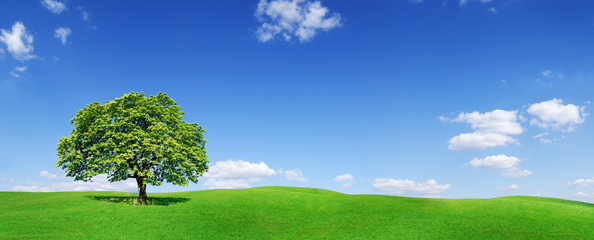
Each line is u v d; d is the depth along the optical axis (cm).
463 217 4975
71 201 5459
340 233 4359
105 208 4919
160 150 5025
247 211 5341
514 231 4309
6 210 4941
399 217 5066
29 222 4159
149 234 3966
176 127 5581
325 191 8675
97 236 3788
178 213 4872
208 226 4416
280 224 4881
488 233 4225
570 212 5019
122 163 5019
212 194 6656
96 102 5322
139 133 5016
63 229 3978
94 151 5028
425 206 5897
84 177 5122
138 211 4825
